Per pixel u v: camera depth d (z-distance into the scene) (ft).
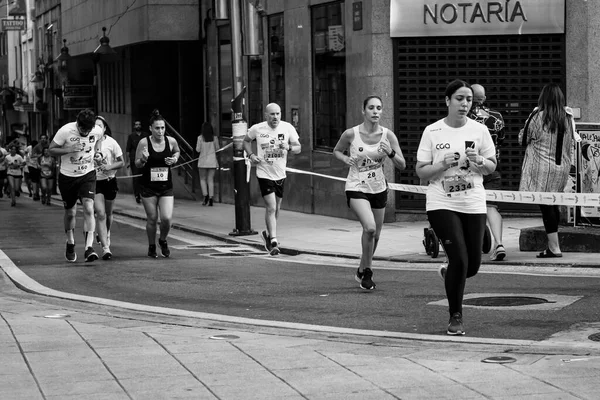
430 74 110.83
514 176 109.50
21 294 72.13
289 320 58.85
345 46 120.06
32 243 108.27
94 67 229.86
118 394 41.06
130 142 173.37
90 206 88.53
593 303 59.88
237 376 43.55
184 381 42.88
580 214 84.23
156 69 205.77
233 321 57.72
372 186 68.80
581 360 44.88
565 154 77.56
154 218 91.91
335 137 124.36
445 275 52.54
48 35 309.01
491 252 82.12
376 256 86.43
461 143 51.60
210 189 156.87
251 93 153.07
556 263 76.28
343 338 52.16
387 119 111.75
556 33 106.93
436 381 41.98
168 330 54.95
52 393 41.37
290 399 39.86
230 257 92.17
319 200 129.39
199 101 198.49
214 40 169.78
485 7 108.37
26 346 50.42
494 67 109.29
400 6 110.52
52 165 193.88
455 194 51.78
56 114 297.33
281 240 102.53
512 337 51.21
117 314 61.82
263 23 145.28
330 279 75.25
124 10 193.26
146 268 84.74
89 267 85.97
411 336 51.78
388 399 39.52
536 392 39.88
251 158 91.50
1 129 414.21
